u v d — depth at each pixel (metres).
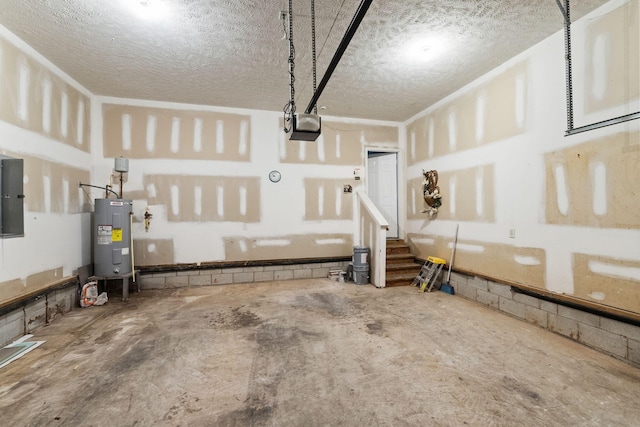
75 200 3.97
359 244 5.67
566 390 1.99
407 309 3.70
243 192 5.13
